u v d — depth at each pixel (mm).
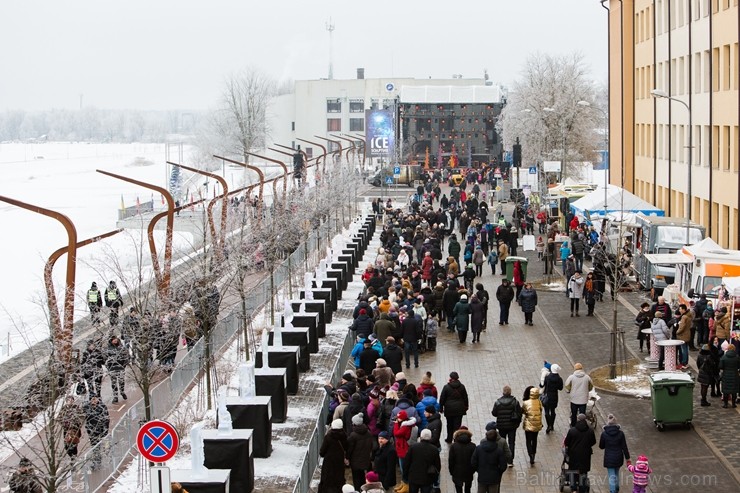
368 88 171750
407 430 20359
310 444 21219
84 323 38188
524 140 102750
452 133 135375
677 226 45562
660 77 66938
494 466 19062
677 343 27969
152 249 34594
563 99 99375
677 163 62688
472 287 44156
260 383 25609
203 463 19828
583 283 41219
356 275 52438
